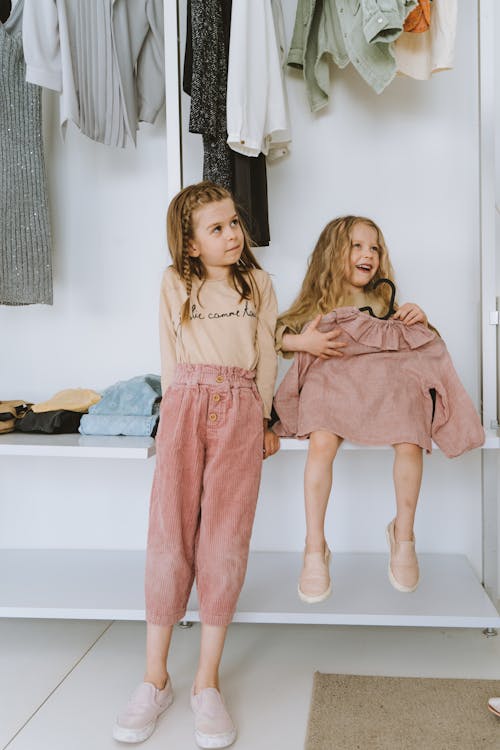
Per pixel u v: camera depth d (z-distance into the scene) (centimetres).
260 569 160
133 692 118
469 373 168
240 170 141
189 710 118
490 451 155
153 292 176
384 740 106
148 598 116
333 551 174
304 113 168
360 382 132
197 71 134
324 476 127
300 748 106
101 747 107
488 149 145
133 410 149
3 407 158
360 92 167
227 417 118
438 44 138
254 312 127
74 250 177
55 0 143
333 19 147
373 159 168
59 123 175
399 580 125
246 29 134
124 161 175
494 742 105
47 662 138
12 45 149
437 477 171
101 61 149
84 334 178
